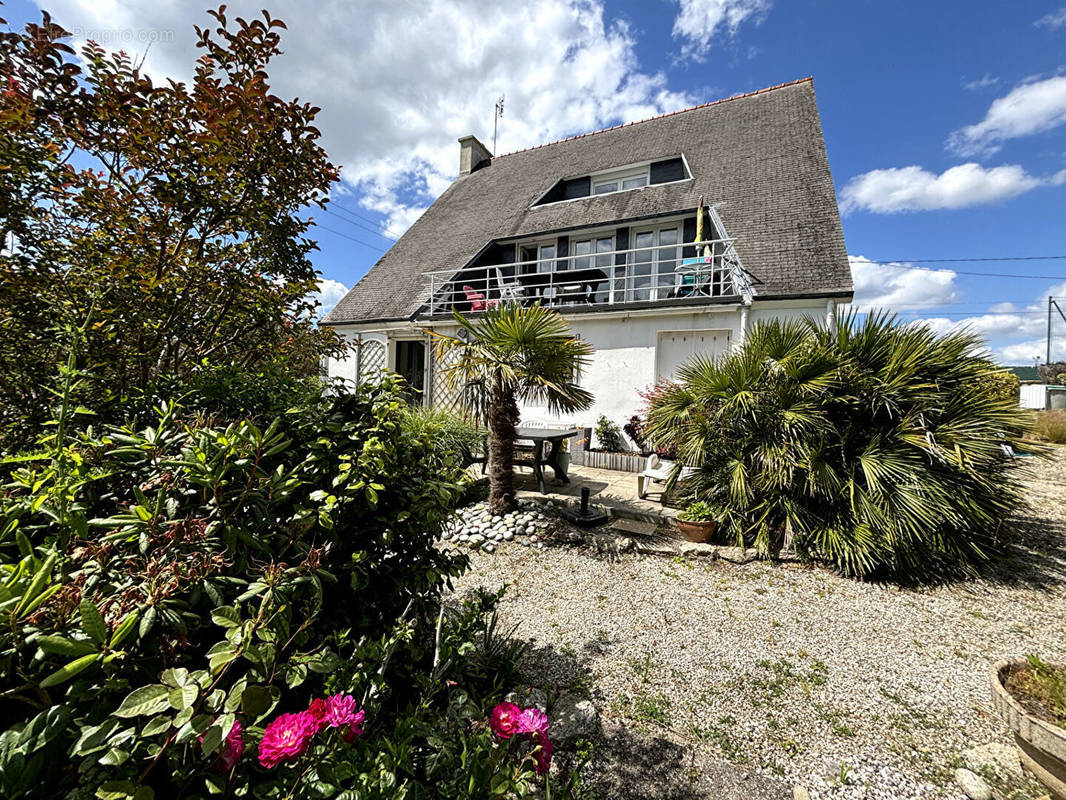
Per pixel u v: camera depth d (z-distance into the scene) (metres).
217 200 2.63
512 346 4.41
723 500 4.27
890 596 3.28
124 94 2.35
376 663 1.47
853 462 3.83
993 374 3.91
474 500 5.26
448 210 13.11
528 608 3.08
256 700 0.97
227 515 1.22
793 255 6.96
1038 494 6.16
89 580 0.95
